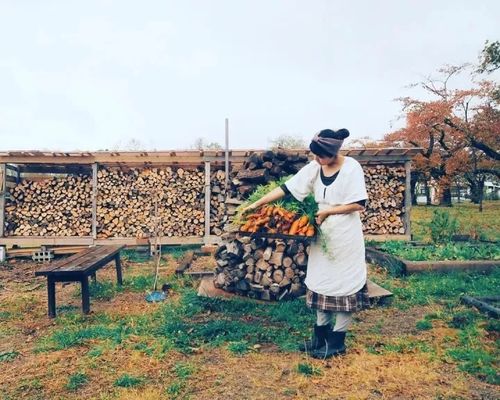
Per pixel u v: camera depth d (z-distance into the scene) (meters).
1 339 4.38
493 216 19.44
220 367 3.53
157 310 5.18
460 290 5.98
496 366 3.47
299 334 4.27
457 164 24.25
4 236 10.59
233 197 7.70
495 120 23.12
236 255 5.45
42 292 6.52
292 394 3.07
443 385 3.19
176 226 10.97
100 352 3.82
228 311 5.07
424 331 4.40
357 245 3.58
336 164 3.66
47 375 3.43
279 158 7.50
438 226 10.49
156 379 3.33
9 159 10.38
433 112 23.44
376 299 5.40
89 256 5.78
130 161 10.55
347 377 3.32
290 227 3.93
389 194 11.46
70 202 10.94
